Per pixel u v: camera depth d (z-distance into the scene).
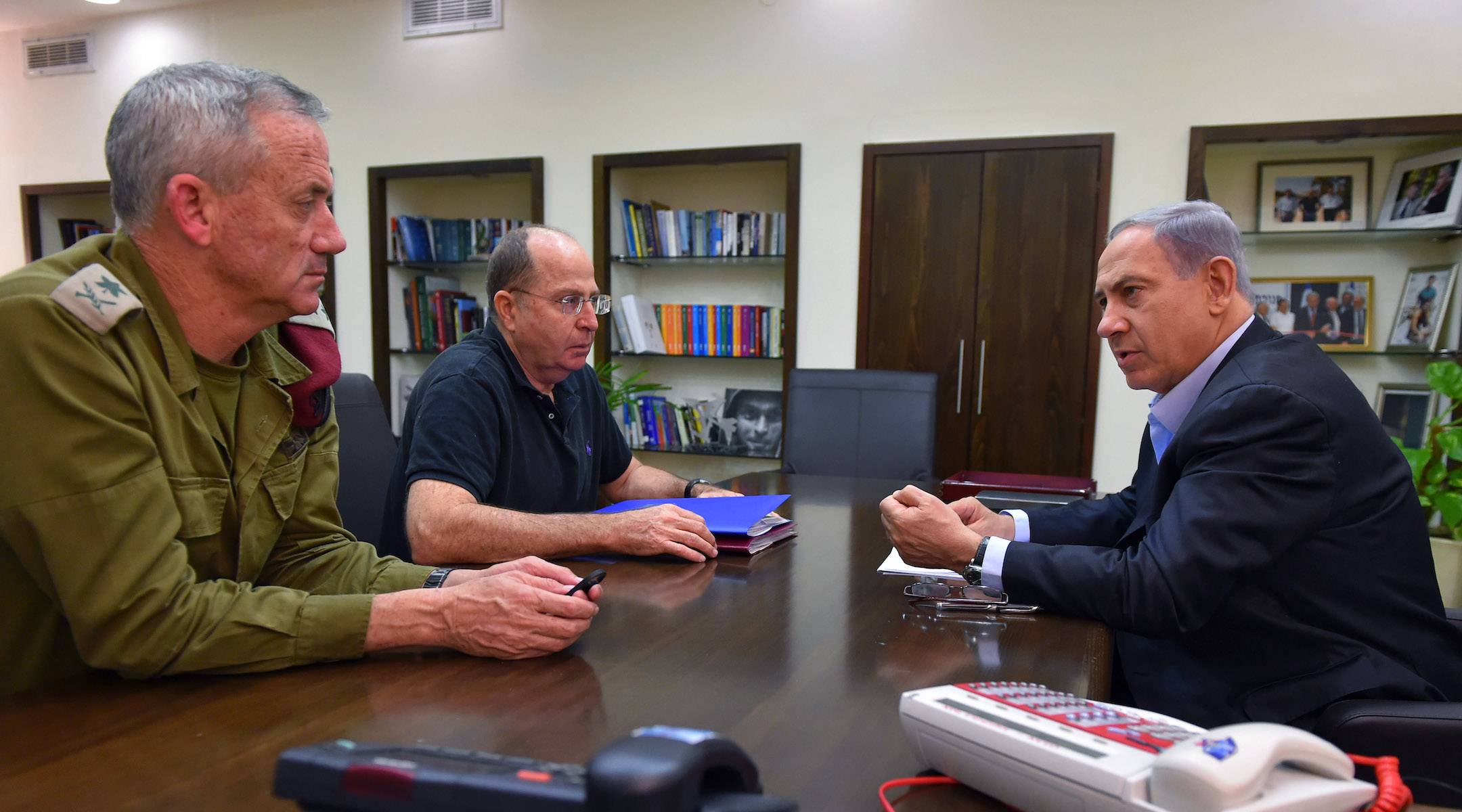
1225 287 1.24
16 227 5.21
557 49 4.28
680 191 4.47
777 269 4.31
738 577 1.29
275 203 0.91
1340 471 1.10
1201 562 1.03
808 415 2.84
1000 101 3.70
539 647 0.90
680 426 4.34
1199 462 1.12
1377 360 3.56
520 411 1.76
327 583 1.10
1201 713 1.15
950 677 0.86
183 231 0.89
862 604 1.14
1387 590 1.13
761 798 0.45
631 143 4.20
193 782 0.62
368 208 4.62
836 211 3.93
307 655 0.86
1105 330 1.32
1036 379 3.71
